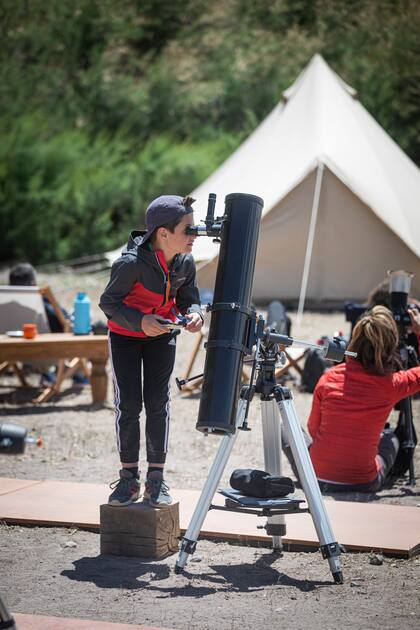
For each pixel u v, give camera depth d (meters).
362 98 41.38
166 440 6.10
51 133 37.81
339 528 6.45
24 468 8.91
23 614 4.89
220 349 5.32
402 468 8.44
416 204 21.44
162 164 35.03
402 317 8.46
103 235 33.31
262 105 43.50
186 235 5.69
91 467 8.95
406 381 7.58
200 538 6.46
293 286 21.19
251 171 21.70
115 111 41.50
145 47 49.97
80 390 13.72
